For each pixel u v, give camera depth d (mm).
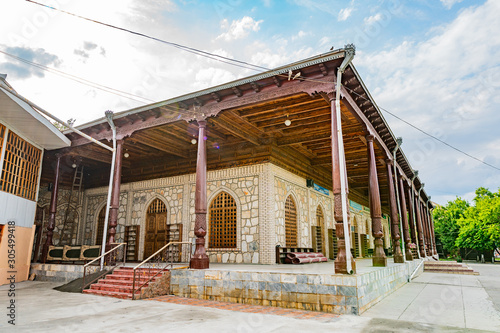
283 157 13852
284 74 8336
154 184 15578
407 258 14070
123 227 15992
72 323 5625
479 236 34344
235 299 7832
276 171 13133
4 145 10875
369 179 10461
